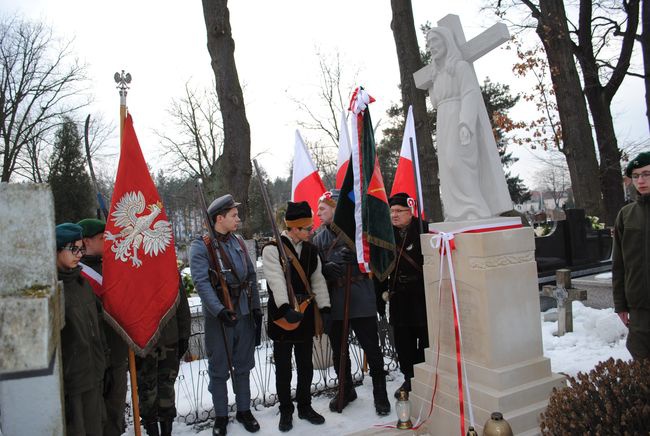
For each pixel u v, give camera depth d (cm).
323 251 418
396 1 929
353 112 373
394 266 386
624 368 246
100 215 359
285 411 362
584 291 538
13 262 205
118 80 330
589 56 1662
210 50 894
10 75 2230
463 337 329
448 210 362
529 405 304
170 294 320
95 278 329
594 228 1023
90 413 271
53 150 2386
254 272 385
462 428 308
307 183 555
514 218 347
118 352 328
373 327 387
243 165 905
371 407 397
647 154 304
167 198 3578
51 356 203
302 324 367
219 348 360
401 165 515
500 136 2328
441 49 359
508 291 317
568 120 1366
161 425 350
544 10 1363
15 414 210
